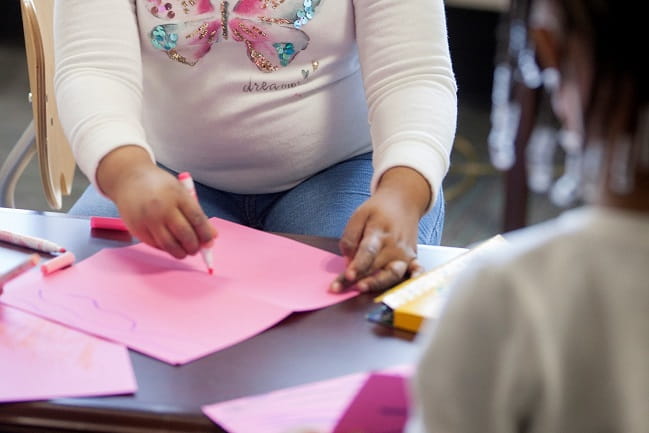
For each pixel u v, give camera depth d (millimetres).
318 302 1159
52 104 1839
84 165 1391
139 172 1321
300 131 1622
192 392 965
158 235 1243
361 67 1578
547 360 662
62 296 1154
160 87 1621
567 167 786
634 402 660
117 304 1140
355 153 1705
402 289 1151
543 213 3357
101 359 1018
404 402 867
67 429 929
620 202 666
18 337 1059
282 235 1366
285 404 941
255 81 1584
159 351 1035
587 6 664
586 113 679
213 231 1245
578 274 670
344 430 877
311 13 1551
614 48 655
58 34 1540
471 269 708
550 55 710
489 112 4328
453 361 689
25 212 1410
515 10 804
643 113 649
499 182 3660
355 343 1070
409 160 1391
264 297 1170
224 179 1684
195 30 1545
